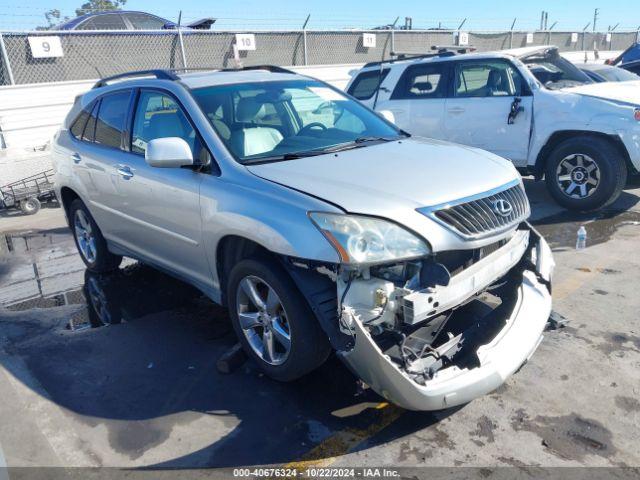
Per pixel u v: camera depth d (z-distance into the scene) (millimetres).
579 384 3332
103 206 4934
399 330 2865
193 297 4984
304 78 4727
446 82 7609
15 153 9750
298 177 3246
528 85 6883
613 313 4176
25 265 6297
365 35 15016
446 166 3418
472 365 2902
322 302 2947
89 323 4566
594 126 6293
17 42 10180
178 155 3539
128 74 4949
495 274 3178
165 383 3568
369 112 4703
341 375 3541
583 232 5543
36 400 3449
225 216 3361
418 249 2840
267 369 3443
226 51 12820
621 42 23234
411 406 2742
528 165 6969
